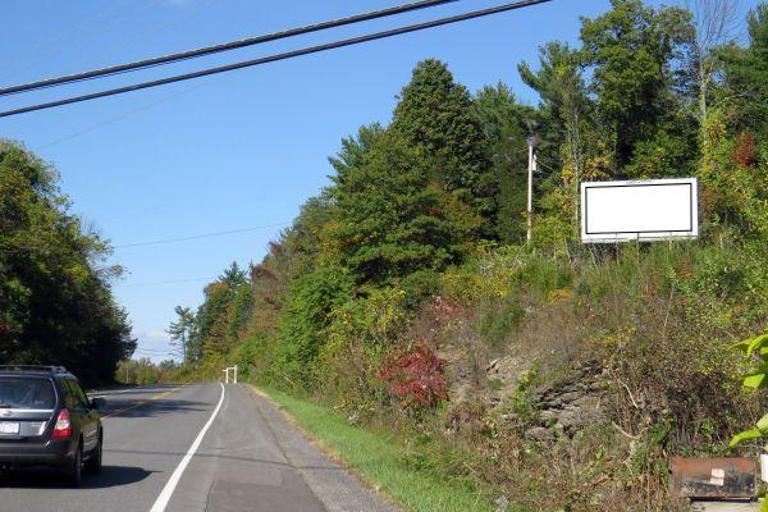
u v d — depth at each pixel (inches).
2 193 1630.2
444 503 484.1
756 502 481.7
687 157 1487.5
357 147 2028.8
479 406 726.5
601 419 601.3
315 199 2810.0
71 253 2108.8
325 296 1487.5
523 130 1994.3
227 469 645.3
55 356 2110.0
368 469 620.1
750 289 527.5
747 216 581.3
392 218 1379.2
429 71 2090.3
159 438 881.5
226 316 5142.7
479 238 1831.9
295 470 647.1
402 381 885.8
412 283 1245.1
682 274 626.8
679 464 496.7
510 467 574.6
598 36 1557.6
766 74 1414.9
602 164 1384.1
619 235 818.8
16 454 507.5
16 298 1673.2
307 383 1622.8
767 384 170.2
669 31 1550.2
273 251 3299.7
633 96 1513.3
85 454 573.9
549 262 976.3
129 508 471.8
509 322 836.0
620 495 510.0
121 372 5487.2
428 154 2001.7
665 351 549.3
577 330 663.8
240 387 2672.2
